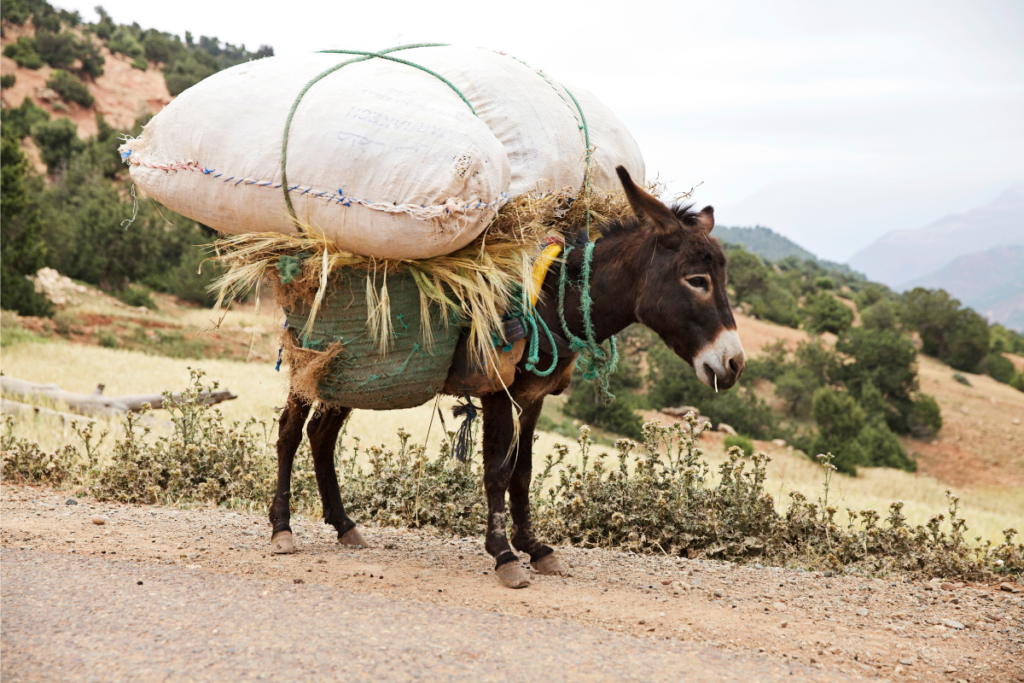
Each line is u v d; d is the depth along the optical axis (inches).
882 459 2012.8
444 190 159.8
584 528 278.2
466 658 135.9
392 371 182.5
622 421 1523.1
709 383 181.3
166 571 178.4
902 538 275.3
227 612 151.3
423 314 178.5
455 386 192.1
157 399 573.0
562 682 128.6
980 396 3019.2
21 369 864.9
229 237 189.0
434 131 164.6
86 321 1544.0
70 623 141.9
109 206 2076.8
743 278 3833.7
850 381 2583.7
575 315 193.3
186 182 175.0
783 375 2450.8
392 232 162.9
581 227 203.9
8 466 307.1
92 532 216.1
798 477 1320.1
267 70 179.5
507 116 189.5
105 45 4594.0
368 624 149.4
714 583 217.8
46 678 119.4
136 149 183.6
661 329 186.7
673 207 189.8
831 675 146.9
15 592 157.5
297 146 165.6
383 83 174.1
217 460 316.2
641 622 169.0
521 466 209.5
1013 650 176.1
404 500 285.0
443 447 295.9
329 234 169.3
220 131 171.3
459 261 180.7
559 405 1678.2
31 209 1684.3
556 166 193.0
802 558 273.0
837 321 3454.7
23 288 1453.0
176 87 4352.9
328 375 186.4
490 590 185.0
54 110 3624.5
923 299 3779.5
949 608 211.3
